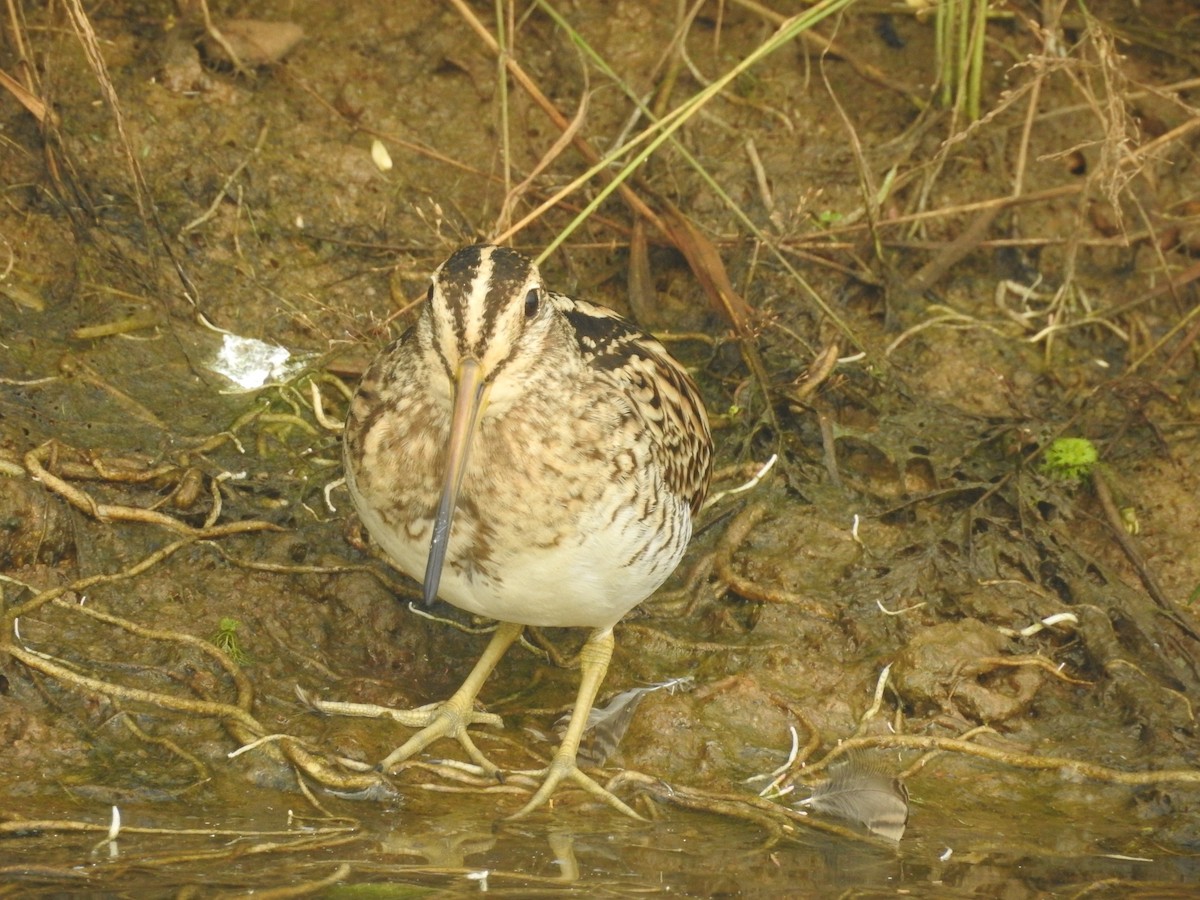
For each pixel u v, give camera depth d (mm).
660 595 10461
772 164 13289
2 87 12086
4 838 7809
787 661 9922
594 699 9508
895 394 11930
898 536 10984
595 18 14070
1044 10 13211
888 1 14367
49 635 9227
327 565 10195
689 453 9242
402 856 7887
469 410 7750
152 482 10414
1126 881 8164
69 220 11766
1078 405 12070
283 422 11219
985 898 7844
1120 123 11633
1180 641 10430
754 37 14133
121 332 11422
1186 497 11383
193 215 12219
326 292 12172
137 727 8727
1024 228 13164
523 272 8000
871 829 8633
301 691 9211
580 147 12664
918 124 13516
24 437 10312
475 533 8266
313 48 13445
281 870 7613
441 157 12758
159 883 7391
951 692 9773
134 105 12492
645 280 12453
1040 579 10758
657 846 8250
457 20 13844
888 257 12859
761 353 12148
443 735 9062
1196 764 9344
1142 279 12977
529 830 8336
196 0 12945
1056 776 9289
